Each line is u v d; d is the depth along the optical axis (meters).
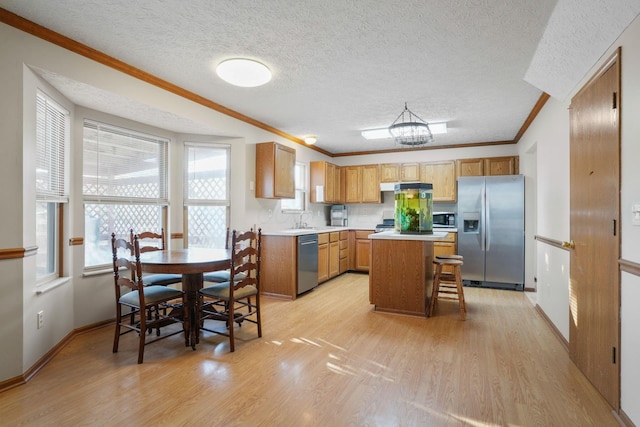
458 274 3.57
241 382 2.19
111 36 2.35
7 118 2.08
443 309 3.92
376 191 6.34
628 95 1.75
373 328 3.24
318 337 3.00
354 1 1.94
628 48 1.75
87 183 3.13
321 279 5.14
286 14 2.08
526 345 2.83
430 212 3.94
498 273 5.01
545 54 2.48
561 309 2.92
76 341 2.85
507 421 1.79
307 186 5.97
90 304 3.12
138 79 2.91
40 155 2.49
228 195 4.34
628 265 1.72
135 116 3.35
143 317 2.49
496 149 5.61
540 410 1.89
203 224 4.25
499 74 2.94
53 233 2.80
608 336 1.95
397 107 3.87
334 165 6.35
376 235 3.76
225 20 2.15
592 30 1.99
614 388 1.87
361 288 4.98
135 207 3.67
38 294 2.35
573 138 2.54
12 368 2.10
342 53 2.58
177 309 3.05
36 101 2.31
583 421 1.79
